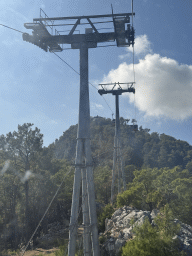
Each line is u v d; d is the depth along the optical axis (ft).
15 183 162.61
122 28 64.90
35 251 127.65
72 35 67.56
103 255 79.15
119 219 99.91
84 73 65.31
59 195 184.14
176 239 58.18
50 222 206.08
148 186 155.33
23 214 178.19
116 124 154.10
